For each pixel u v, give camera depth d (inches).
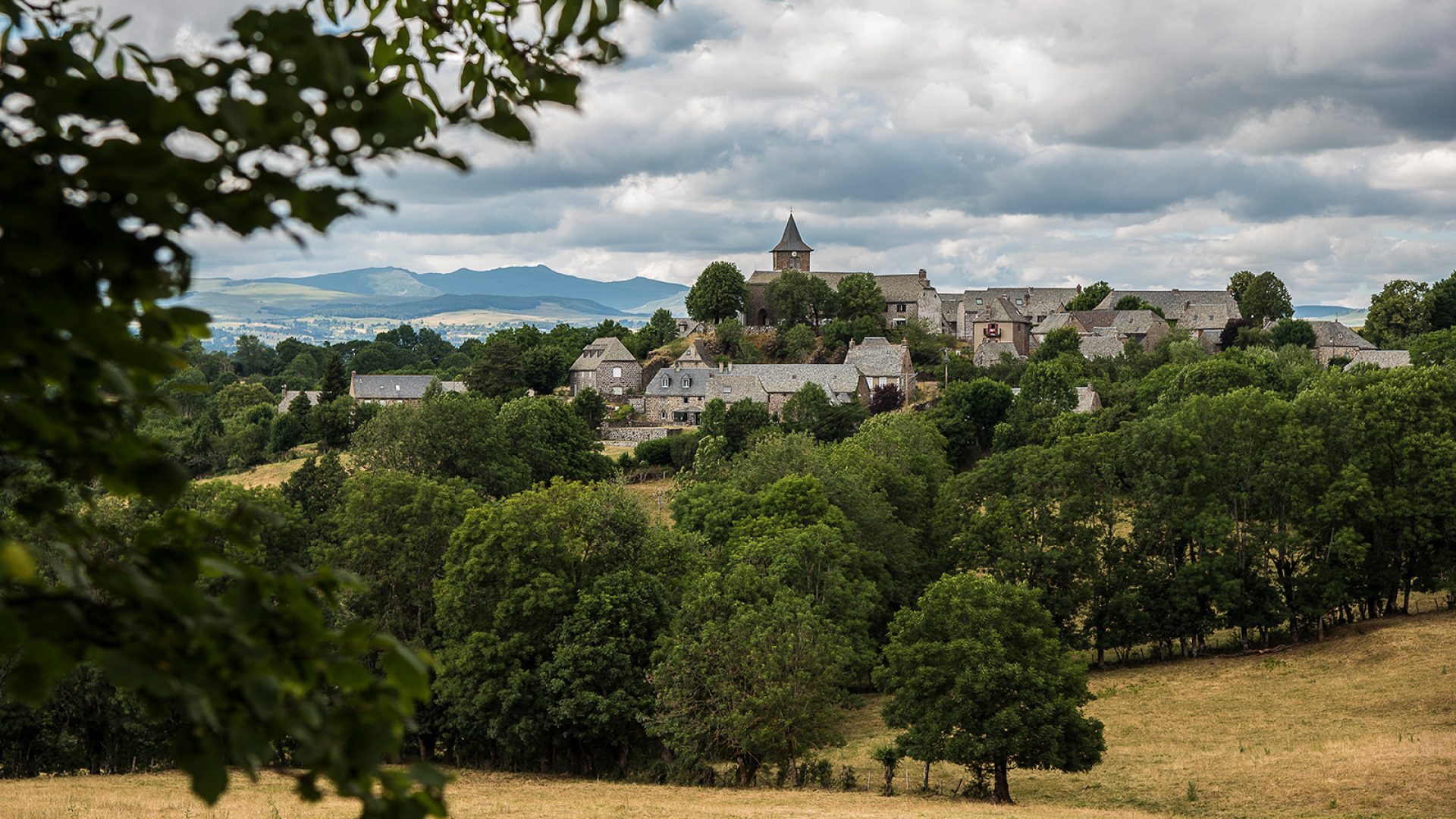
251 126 119.3
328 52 123.4
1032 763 1737.2
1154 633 2760.8
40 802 1457.9
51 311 122.2
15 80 118.6
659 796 1731.1
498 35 174.2
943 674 1798.7
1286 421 2876.5
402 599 2375.7
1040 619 1888.5
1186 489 2815.0
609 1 156.9
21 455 142.0
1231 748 1995.6
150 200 116.8
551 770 2098.9
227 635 140.4
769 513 2861.7
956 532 3063.5
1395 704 2175.2
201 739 138.6
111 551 1486.2
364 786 145.2
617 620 2025.1
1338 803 1590.8
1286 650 2736.2
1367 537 2878.9
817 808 1590.8
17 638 126.0
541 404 4116.6
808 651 1854.1
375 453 3499.0
